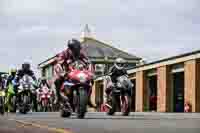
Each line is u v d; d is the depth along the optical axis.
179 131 7.23
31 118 12.07
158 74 37.56
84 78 11.98
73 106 12.43
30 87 17.47
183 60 33.78
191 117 13.73
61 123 9.49
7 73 17.98
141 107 40.59
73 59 12.36
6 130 7.26
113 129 7.73
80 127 8.25
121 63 15.28
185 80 33.44
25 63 17.66
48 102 30.88
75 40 12.47
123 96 15.05
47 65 73.94
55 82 12.55
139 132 7.05
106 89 15.52
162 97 36.75
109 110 15.41
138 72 41.38
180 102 36.06
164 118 12.69
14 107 17.78
